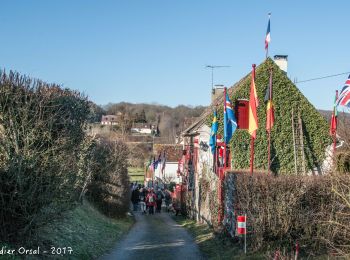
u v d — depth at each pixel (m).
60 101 12.04
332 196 14.56
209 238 19.84
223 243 17.59
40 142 11.31
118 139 34.16
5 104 10.86
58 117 11.95
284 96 25.59
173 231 24.27
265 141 25.25
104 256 14.95
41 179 10.90
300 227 15.06
